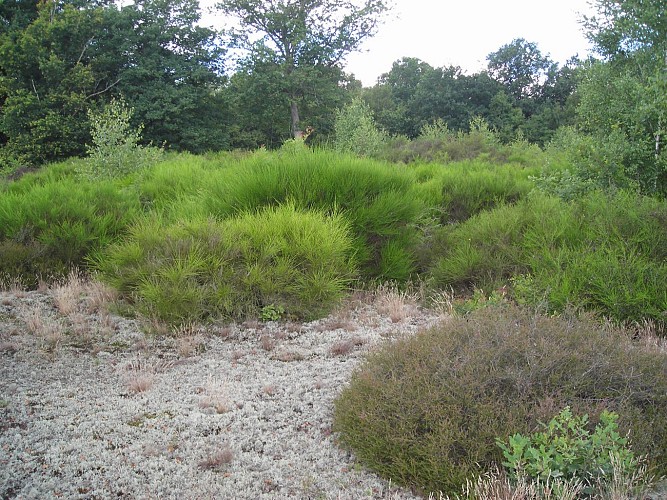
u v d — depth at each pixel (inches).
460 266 268.8
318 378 173.5
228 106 1396.4
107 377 176.6
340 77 1518.2
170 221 306.2
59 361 188.4
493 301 220.2
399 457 116.7
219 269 241.1
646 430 118.8
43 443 132.6
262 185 292.4
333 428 139.3
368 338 208.4
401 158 808.3
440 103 2079.2
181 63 1278.3
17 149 1000.2
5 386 166.2
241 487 116.6
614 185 299.3
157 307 225.6
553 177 332.2
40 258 286.8
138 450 130.5
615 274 217.6
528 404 120.3
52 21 1111.0
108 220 319.6
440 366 133.9
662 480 114.4
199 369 184.9
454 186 406.0
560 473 104.3
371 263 291.9
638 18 310.5
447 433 114.5
